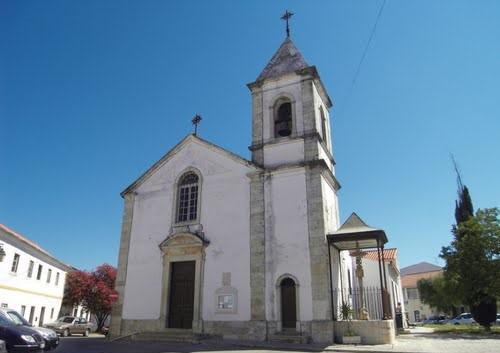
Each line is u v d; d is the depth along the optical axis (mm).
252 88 22125
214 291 18641
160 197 21625
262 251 18312
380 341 15547
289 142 20062
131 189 22469
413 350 13562
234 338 17547
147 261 20625
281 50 22938
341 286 19516
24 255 29250
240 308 17906
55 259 34750
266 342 16375
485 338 19281
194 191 21094
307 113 20219
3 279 26234
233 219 19422
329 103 24016
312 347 14672
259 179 19531
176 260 19859
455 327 32188
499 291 23797
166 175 21938
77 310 42156
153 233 21047
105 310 38000
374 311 21438
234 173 20188
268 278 17859
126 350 14289
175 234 20047
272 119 21078
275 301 17406
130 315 19969
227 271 18688
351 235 17516
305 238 17797
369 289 21922
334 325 16344
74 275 38781
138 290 20250
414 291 72562
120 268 21047
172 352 13641
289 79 21312
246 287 18094
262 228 18672
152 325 19281
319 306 16609
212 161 20938
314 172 18625
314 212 18016
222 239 19297
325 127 22656
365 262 28453
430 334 23000
